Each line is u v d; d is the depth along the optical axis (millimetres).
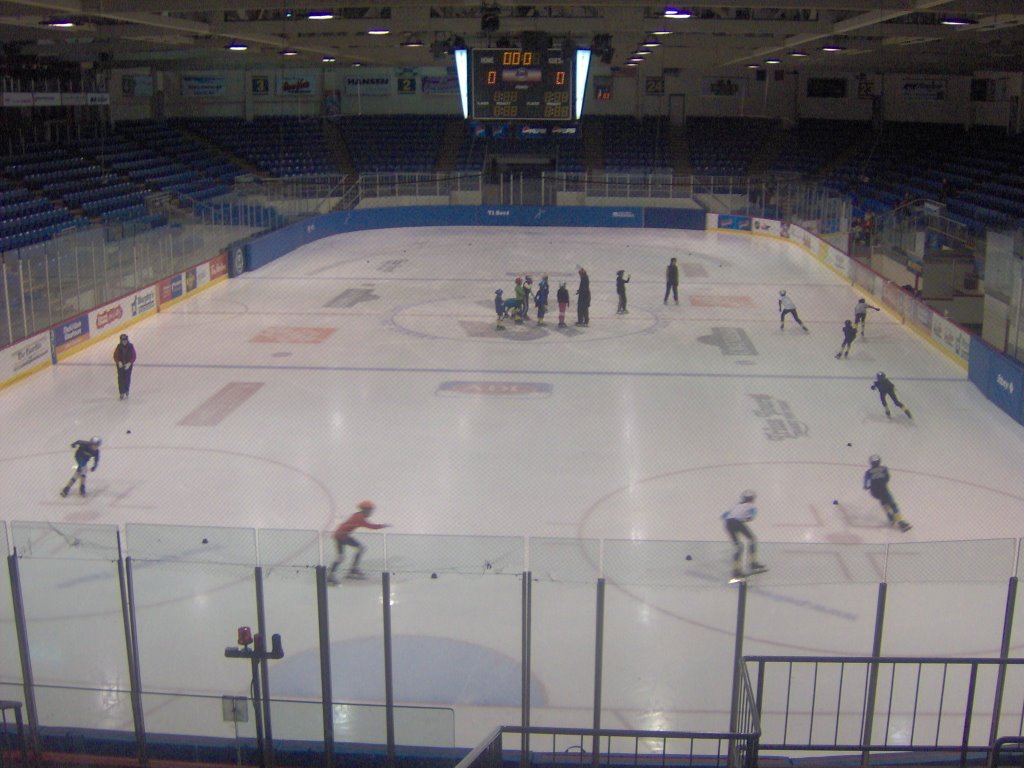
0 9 23203
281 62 48719
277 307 32438
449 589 12672
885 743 9484
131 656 9766
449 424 20766
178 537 10625
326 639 9469
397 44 35656
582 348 27359
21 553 10180
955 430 20625
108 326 28188
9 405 22047
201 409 21750
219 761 9617
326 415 21344
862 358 26531
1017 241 22516
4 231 32375
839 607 12148
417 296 34375
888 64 44406
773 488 17344
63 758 9602
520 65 25797
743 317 31516
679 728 10188
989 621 11867
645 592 12602
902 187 46562
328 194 49094
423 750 9555
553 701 10586
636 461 18641
